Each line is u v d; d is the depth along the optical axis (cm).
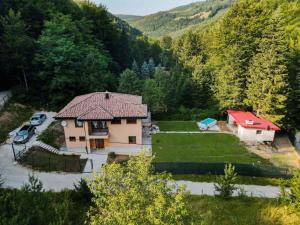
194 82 6009
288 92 4888
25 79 5028
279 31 4750
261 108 5028
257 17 5434
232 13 5731
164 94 5675
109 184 1486
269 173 3303
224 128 5094
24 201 1772
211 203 2689
